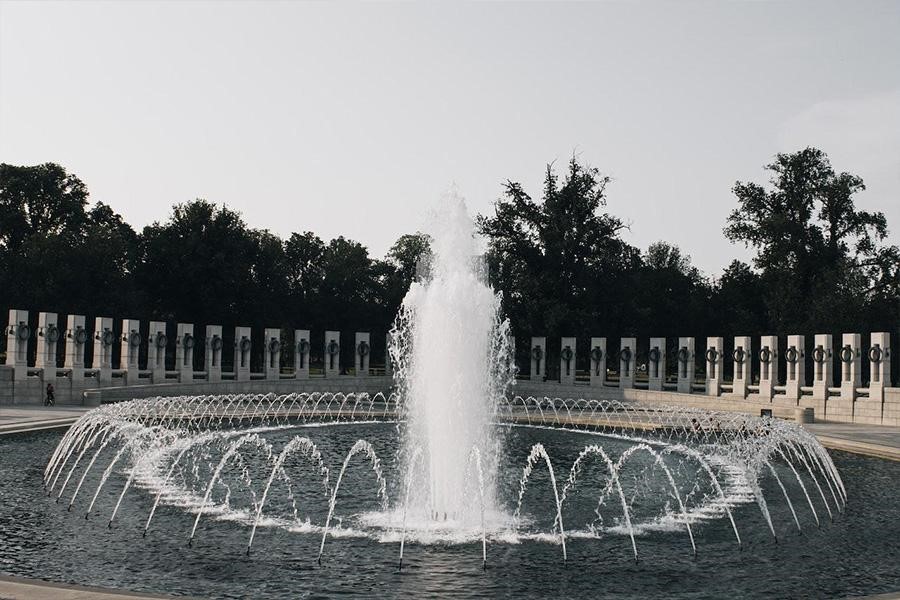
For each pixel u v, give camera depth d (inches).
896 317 2881.4
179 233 3230.8
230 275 3154.5
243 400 2050.9
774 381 1916.8
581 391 2266.2
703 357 3496.6
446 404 895.1
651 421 1745.8
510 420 1774.1
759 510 813.9
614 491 909.2
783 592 539.8
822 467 1101.1
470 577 564.7
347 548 636.7
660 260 4940.9
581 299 2979.8
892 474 1044.5
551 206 3019.2
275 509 779.4
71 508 764.6
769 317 3129.9
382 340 3934.5
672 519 767.7
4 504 775.7
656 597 525.0
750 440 1425.9
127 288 3016.7
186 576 554.3
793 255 3065.9
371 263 4274.1
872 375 1700.3
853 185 3065.9
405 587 537.6
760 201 3193.9
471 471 882.8
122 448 1176.2
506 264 3100.4
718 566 604.4
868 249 3085.6
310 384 2204.7
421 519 744.3
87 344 2834.6
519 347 2972.4
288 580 549.0
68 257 2844.5
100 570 563.8
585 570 587.5
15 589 464.1
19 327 1779.0
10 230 3102.9
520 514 778.2
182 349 2069.4
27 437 1246.3
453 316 911.7
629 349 2235.5
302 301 3727.9
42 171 3213.6
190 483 908.6
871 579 573.6
